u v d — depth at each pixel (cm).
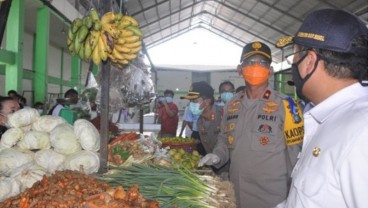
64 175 168
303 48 118
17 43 869
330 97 115
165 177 202
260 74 241
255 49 243
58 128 214
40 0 970
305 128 124
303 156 121
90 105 395
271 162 242
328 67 113
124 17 209
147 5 1606
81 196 141
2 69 1022
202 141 407
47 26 1025
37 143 212
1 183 183
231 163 260
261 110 248
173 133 688
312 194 109
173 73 3077
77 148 215
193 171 249
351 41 109
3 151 211
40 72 1030
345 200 103
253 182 246
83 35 198
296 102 242
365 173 99
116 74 267
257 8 1688
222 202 198
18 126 219
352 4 1228
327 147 108
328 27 112
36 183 164
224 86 506
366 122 101
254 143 245
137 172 210
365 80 112
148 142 274
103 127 216
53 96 1418
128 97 291
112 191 148
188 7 1928
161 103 689
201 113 395
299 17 1577
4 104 328
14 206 141
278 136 243
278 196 241
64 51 1770
